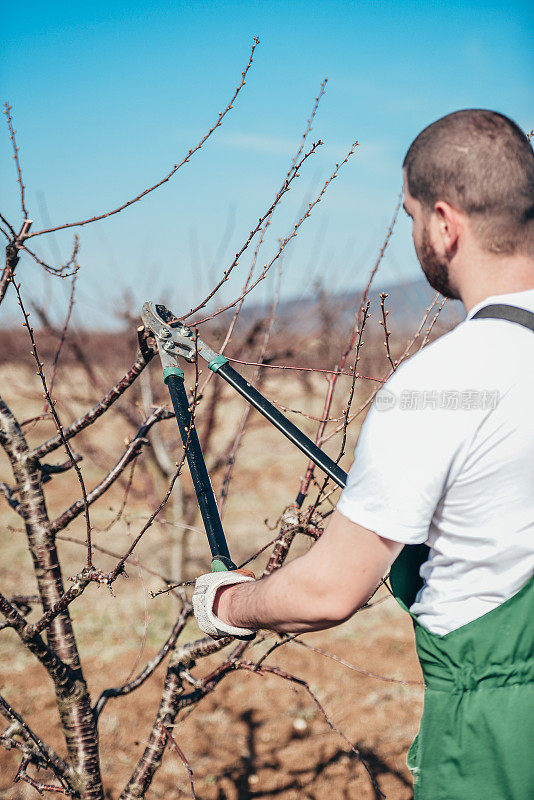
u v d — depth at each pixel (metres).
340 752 4.09
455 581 1.07
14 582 6.75
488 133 1.04
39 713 4.55
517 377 0.99
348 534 1.02
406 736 4.22
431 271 1.14
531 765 1.03
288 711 4.57
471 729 1.06
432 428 0.98
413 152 1.11
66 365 4.95
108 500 8.86
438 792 1.09
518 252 1.05
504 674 1.05
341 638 5.60
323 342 4.38
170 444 5.26
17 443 2.04
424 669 1.12
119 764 4.00
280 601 1.07
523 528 1.01
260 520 8.39
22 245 1.73
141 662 5.24
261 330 3.88
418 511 0.99
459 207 1.05
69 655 2.07
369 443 1.01
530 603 1.03
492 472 0.99
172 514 5.06
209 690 2.10
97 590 6.50
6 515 8.85
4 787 3.72
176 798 3.73
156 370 5.09
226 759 4.09
